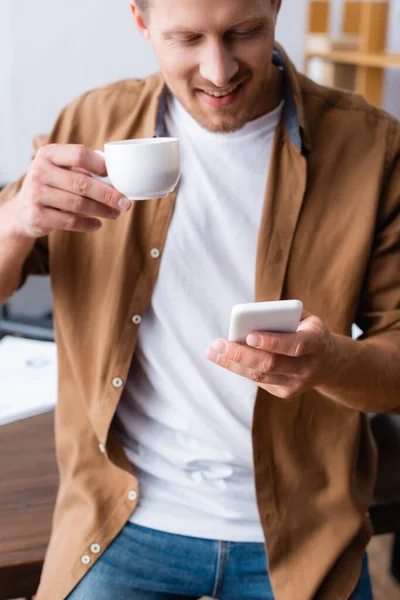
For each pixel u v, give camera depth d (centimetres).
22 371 186
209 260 130
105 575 128
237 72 114
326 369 107
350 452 130
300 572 125
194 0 107
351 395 118
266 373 102
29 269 141
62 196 113
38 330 211
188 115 132
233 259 130
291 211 128
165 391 132
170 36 113
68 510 135
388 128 132
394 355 123
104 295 134
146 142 115
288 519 128
